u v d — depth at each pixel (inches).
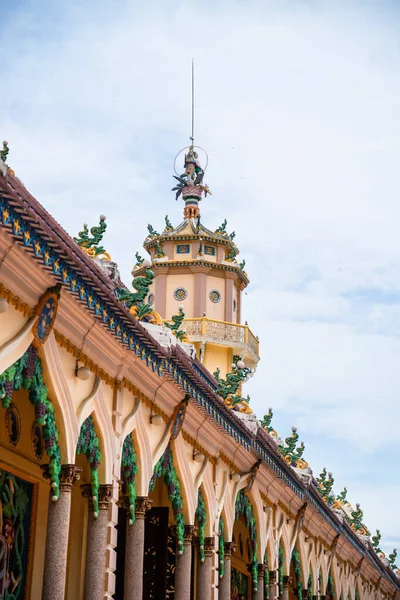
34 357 739.4
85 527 1000.9
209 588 1122.7
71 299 764.0
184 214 2272.4
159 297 2148.1
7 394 692.1
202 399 1056.2
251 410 1288.1
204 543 1134.4
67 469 781.9
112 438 876.0
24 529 916.0
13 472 893.2
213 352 2126.0
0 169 603.5
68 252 709.9
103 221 927.0
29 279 698.8
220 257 2203.5
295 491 1471.5
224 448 1184.2
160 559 1037.2
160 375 948.6
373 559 2175.2
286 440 1574.8
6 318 690.8
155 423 967.6
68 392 786.8
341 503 2194.9
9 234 648.4
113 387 885.8
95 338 826.8
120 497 936.9
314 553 1674.5
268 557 1389.0
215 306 2170.3
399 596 2583.7
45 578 764.0
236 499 1248.2
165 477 1029.2
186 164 2293.3
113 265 911.7
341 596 1908.2
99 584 845.2
